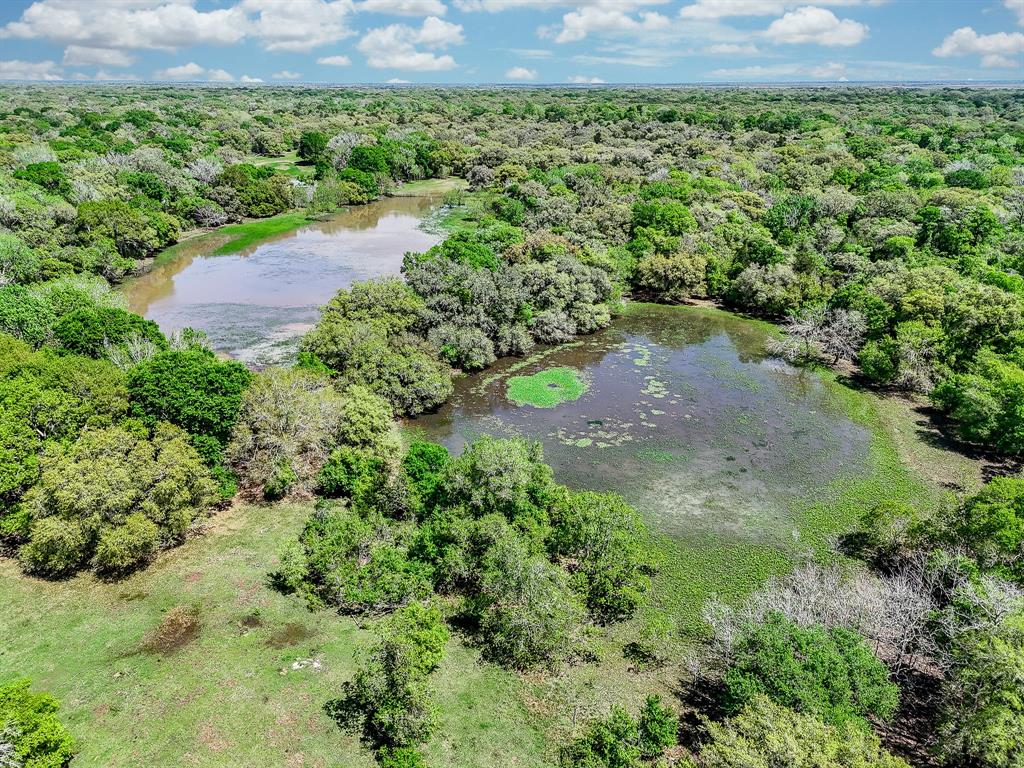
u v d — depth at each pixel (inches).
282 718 960.3
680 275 2938.0
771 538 1422.2
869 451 1784.0
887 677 970.7
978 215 3090.6
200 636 1109.7
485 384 2183.8
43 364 1476.4
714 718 977.5
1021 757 788.6
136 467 1268.5
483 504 1322.6
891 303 2361.0
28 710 817.5
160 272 3233.3
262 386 1556.3
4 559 1284.4
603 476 1653.5
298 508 1483.8
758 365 2361.0
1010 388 1707.7
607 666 1087.0
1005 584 1060.5
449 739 943.0
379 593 1163.9
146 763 882.8
